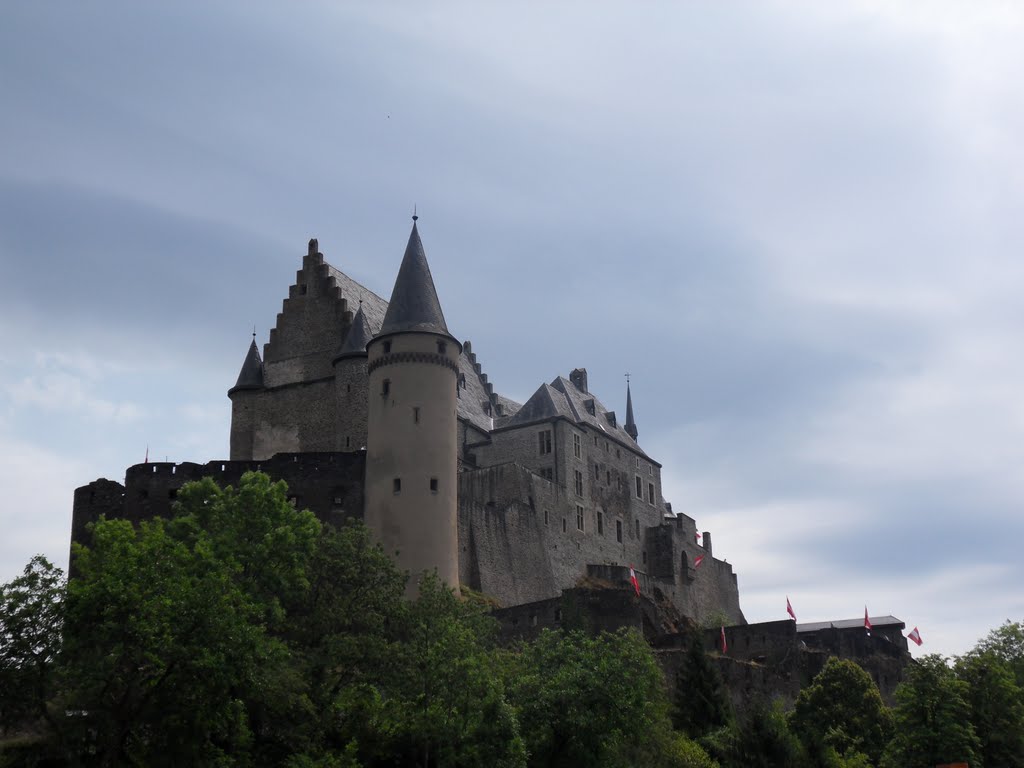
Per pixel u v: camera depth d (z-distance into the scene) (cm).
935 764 8331
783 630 10581
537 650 7538
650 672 7344
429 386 9631
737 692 9775
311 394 11075
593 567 12675
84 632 5750
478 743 6469
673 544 14125
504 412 14038
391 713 6581
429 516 9319
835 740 8962
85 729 5691
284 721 6556
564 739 6956
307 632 6950
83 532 9756
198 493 7756
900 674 11625
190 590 5922
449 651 6706
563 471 12656
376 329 11556
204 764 5950
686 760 7425
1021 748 8938
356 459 9656
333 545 7350
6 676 5569
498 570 11012
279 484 7362
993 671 9244
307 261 11600
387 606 7169
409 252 10181
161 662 5762
